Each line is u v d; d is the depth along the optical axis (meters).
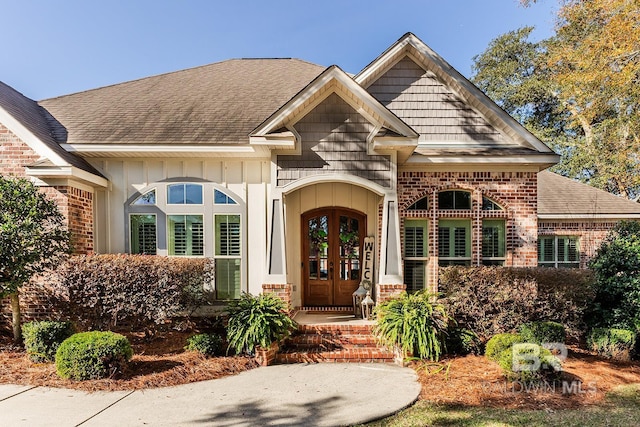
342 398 4.85
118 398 4.74
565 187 13.73
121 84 11.09
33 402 4.55
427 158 8.48
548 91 22.52
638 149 15.06
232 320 6.58
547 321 6.63
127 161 8.62
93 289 6.51
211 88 10.76
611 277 7.57
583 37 11.59
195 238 8.63
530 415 4.37
